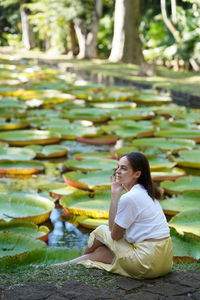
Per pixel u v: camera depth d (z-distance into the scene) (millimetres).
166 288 3652
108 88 17875
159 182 7719
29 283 3701
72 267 4027
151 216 3838
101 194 6691
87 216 6258
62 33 34219
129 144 9883
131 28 27188
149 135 11172
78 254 4711
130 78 20109
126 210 3826
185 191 6793
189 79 20141
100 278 3795
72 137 10664
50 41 38031
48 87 18172
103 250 4098
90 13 30656
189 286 3699
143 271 3760
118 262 3854
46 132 10648
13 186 7555
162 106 15156
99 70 23172
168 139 10414
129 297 3496
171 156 8930
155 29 27406
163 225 3879
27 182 7789
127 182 3988
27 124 11953
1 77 21078
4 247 4918
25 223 5672
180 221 5777
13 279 3793
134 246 3832
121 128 11406
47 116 13086
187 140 10023
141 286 3682
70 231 5996
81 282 3715
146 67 21203
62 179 7980
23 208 6199
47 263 4566
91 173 7676
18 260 4484
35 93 17078
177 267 4164
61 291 3568
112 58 28156
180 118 12883
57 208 6719
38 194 7160
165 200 6648
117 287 3646
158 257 3771
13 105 14359
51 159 9227
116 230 3850
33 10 34062
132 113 13375
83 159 8617
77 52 34312
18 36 43375
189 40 21969
